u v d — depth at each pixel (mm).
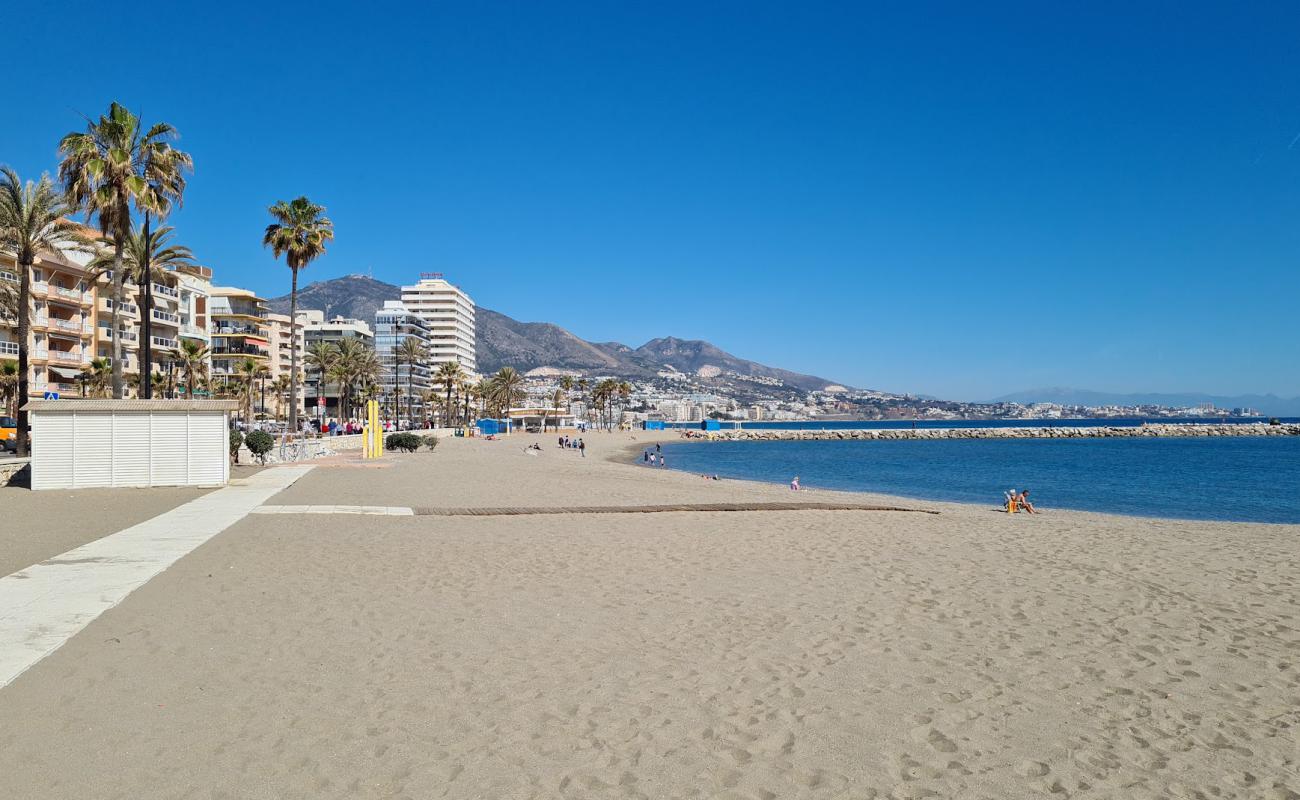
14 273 47438
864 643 7723
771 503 21812
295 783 4594
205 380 76312
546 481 30953
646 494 25531
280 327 113562
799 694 6242
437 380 134500
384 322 158125
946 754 5133
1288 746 5281
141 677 6406
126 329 60906
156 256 40719
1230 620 8727
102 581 10047
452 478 30875
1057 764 4992
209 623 8117
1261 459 72938
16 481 24172
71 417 22781
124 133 29656
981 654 7371
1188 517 28984
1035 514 24516
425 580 10609
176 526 15289
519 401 171000
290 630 7906
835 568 11930
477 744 5191
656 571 11547
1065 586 10586
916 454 90750
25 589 9539
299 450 40062
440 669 6742
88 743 5117
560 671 6746
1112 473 55375
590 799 4445
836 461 75688
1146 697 6238
